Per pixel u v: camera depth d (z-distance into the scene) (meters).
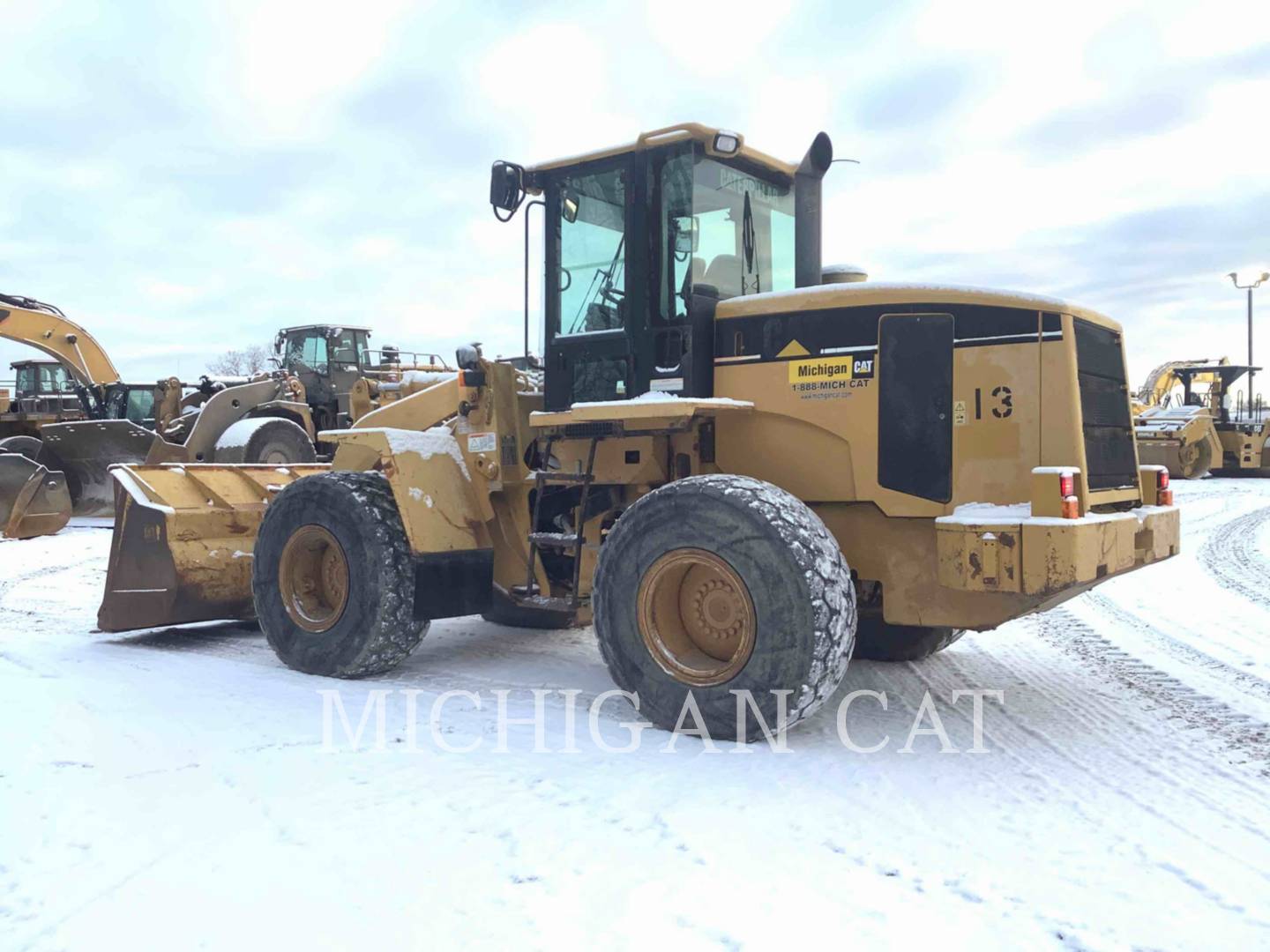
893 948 2.38
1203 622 6.89
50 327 16.98
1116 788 3.49
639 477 4.76
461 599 5.20
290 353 17.39
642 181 4.73
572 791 3.40
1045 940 2.42
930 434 4.12
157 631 6.55
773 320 4.48
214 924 2.48
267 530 5.34
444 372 7.68
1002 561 3.70
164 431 14.79
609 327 4.95
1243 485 21.38
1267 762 3.80
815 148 5.16
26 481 12.10
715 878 2.74
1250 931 2.46
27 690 4.69
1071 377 3.93
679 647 4.16
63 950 2.36
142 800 3.27
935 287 4.14
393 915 2.52
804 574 3.76
